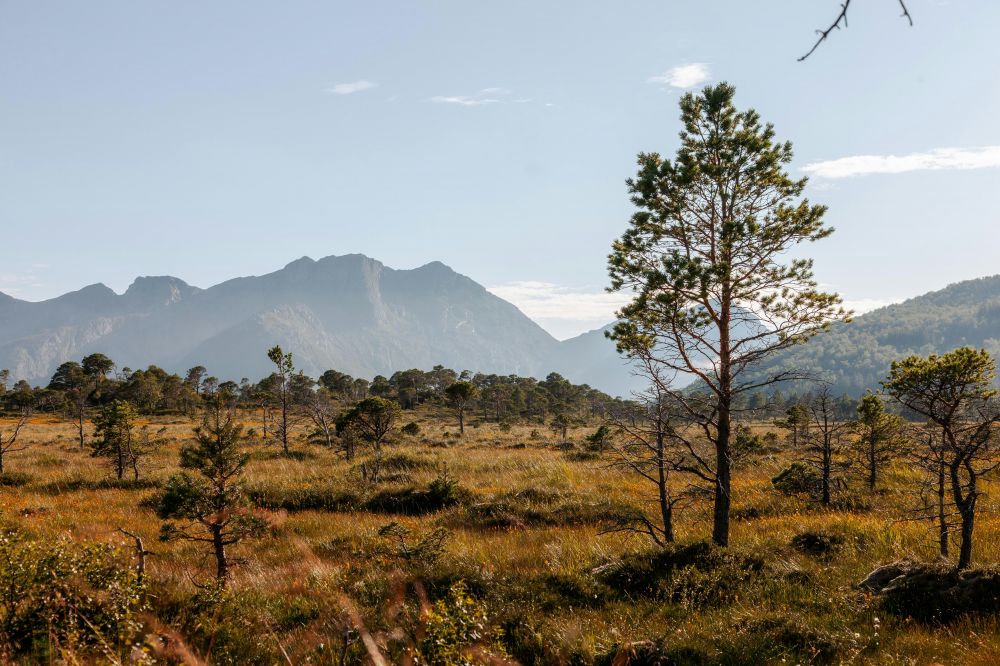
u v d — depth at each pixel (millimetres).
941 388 8945
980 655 5910
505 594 8453
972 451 8688
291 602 8352
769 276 10688
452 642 5266
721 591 8719
